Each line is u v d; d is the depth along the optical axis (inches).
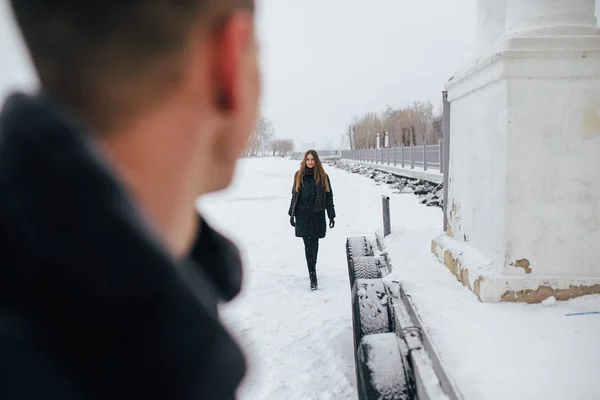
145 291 14.5
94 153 14.9
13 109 15.0
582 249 97.2
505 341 77.8
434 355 73.5
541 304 94.9
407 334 84.0
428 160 687.1
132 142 17.4
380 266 143.3
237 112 20.5
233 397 19.7
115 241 14.1
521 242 98.5
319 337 162.6
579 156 97.0
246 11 20.7
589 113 96.3
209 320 16.8
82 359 14.2
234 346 18.6
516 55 96.2
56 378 13.5
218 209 565.6
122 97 17.1
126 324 14.2
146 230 15.2
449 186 140.5
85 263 13.7
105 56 16.6
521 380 65.4
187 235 20.5
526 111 97.4
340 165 1749.5
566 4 101.5
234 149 21.5
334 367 139.6
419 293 104.6
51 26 16.4
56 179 13.8
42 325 13.8
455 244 127.3
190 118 18.7
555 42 96.1
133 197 15.7
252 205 601.9
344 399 123.0
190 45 18.1
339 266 269.7
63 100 17.1
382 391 73.0
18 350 13.0
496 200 102.5
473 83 115.9
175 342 15.1
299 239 357.1
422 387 68.8
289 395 125.5
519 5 105.7
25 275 13.6
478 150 114.5
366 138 2869.1
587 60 95.9
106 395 14.2
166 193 18.5
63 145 14.3
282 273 255.1
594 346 74.9
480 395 62.1
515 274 98.7
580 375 66.4
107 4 16.2
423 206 455.5
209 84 19.4
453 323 86.0
